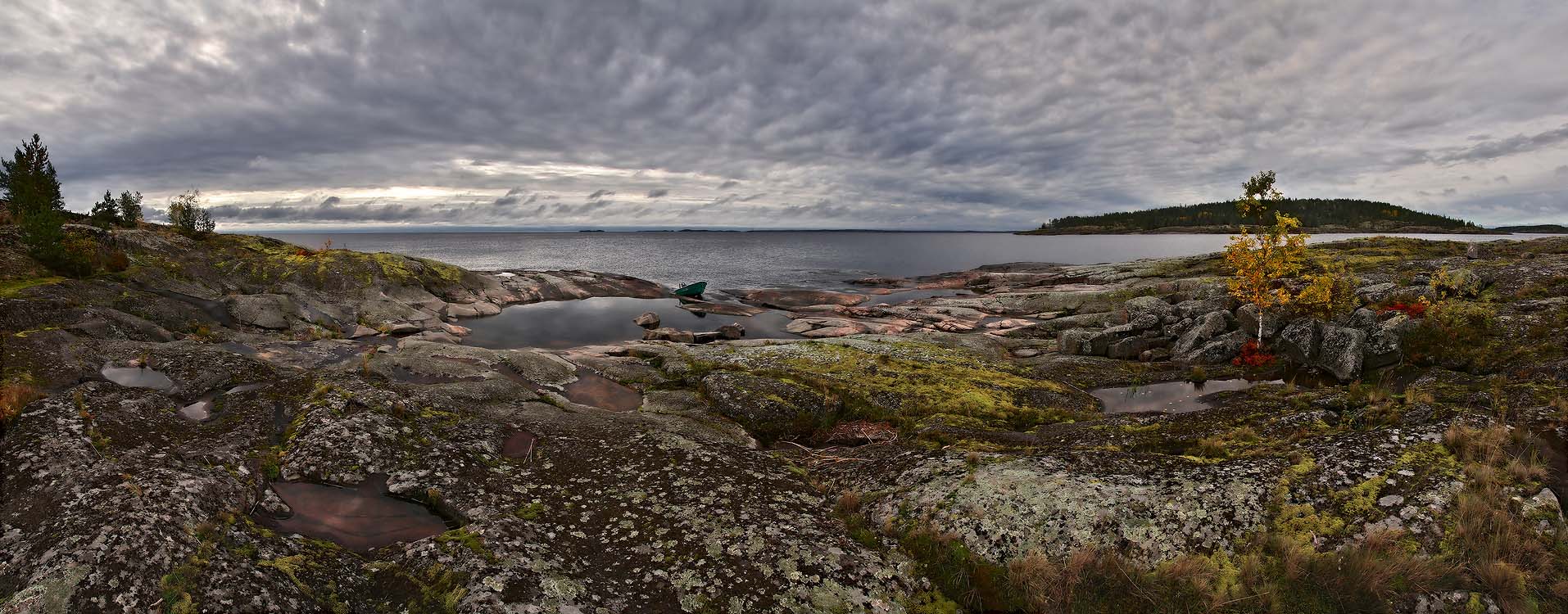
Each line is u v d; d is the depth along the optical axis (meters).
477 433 16.97
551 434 17.80
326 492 13.51
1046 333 45.66
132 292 35.12
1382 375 25.81
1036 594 10.52
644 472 15.02
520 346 42.19
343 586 9.81
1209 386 27.45
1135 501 12.27
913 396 24.73
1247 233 31.89
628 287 71.31
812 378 26.83
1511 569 9.31
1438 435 13.03
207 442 15.01
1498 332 25.38
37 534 9.34
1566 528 10.09
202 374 20.44
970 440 18.38
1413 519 10.76
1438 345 26.05
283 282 46.00
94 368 20.39
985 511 12.56
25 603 7.79
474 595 9.49
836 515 13.66
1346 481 12.03
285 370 22.72
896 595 10.65
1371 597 9.52
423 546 10.91
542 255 164.25
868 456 17.28
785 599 10.25
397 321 44.59
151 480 11.12
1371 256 54.22
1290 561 10.25
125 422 14.95
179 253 44.69
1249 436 16.36
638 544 11.82
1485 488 10.94
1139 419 19.47
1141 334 37.34
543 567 10.57
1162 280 66.94
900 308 59.75
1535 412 13.66
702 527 12.33
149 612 7.97
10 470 11.41
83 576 8.24
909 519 12.91
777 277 101.62
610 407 24.38
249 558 9.68
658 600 10.27
